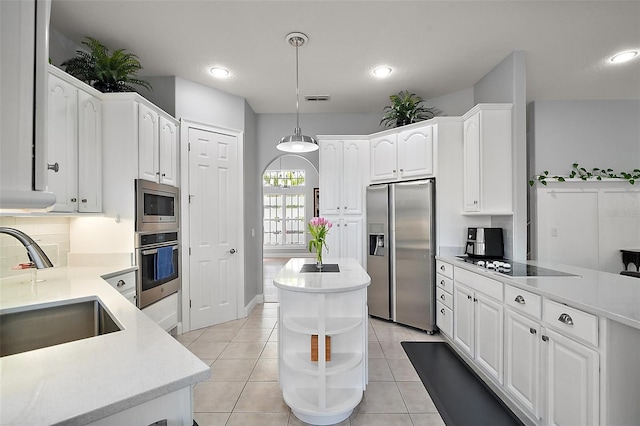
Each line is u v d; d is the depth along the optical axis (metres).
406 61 3.04
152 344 0.96
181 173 3.33
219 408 2.04
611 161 4.18
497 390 2.23
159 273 2.86
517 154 2.83
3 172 0.54
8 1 0.55
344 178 4.03
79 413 0.62
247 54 2.91
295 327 1.97
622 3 2.21
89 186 2.42
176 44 2.74
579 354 1.46
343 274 2.26
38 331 1.43
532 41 2.70
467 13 2.33
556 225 4.14
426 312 3.35
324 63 3.08
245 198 3.99
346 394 2.03
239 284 3.86
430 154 3.35
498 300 2.11
